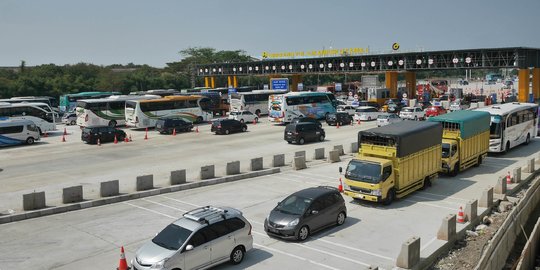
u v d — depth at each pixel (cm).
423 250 1662
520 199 2359
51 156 3616
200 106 5950
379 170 2166
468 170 3017
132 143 4262
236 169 2831
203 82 13400
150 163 3281
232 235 1530
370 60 7688
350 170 2247
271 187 2584
